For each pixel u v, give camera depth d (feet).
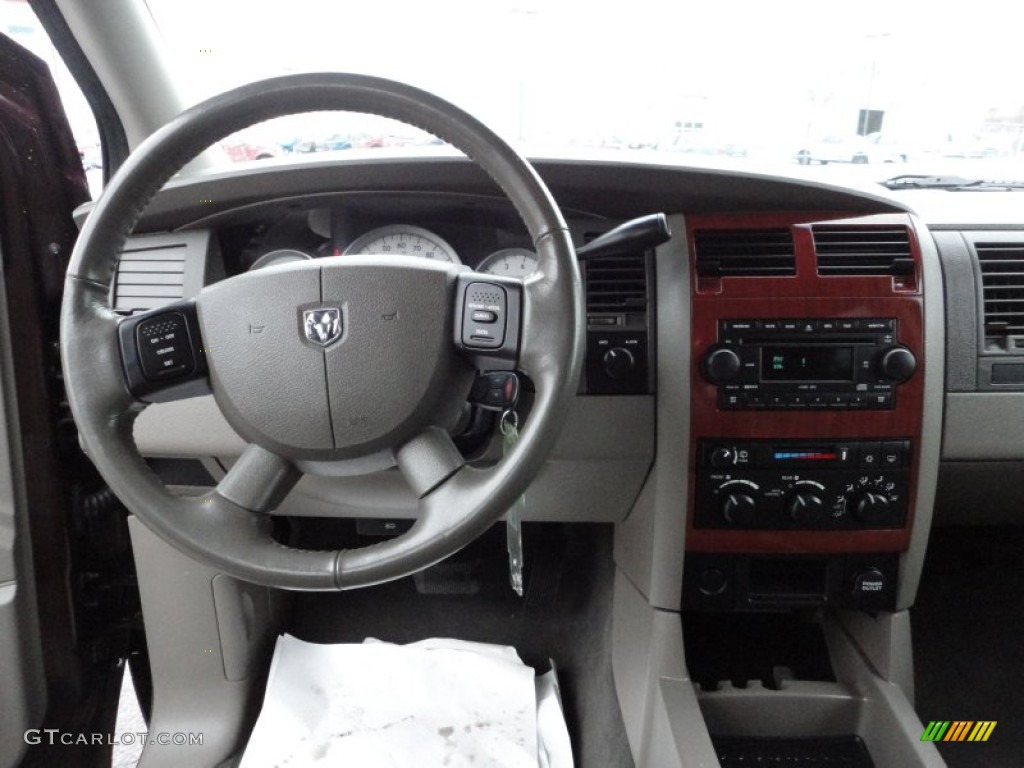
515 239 3.84
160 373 2.39
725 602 3.87
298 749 4.11
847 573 3.82
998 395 3.68
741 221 3.55
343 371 2.33
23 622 3.71
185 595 4.24
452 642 4.86
